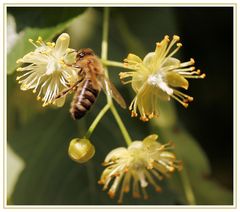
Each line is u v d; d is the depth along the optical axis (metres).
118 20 0.24
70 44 0.23
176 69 0.21
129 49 0.23
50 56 0.21
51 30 0.21
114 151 0.21
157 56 0.21
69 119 0.23
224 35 0.25
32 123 0.23
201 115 0.25
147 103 0.21
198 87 0.25
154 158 0.21
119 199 0.23
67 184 0.23
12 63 0.21
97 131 0.23
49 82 0.21
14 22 0.21
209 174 0.24
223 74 0.25
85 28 0.24
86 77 0.20
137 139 0.23
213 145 0.25
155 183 0.23
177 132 0.23
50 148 0.23
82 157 0.20
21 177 0.23
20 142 0.23
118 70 0.23
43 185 0.23
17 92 0.23
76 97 0.20
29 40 0.21
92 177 0.23
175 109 0.24
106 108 0.21
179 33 0.25
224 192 0.24
